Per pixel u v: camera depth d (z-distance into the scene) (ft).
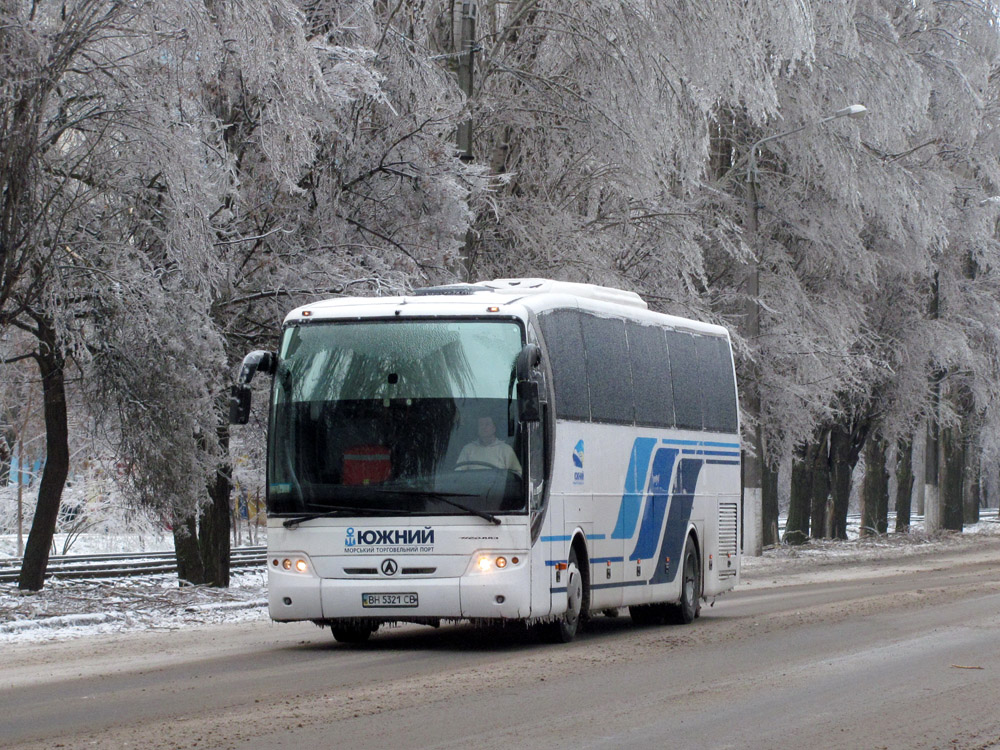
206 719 35.47
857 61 134.82
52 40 68.80
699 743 31.91
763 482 164.45
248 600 81.05
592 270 101.45
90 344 77.15
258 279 83.46
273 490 55.16
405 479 54.29
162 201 76.64
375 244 85.46
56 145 74.54
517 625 66.90
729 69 101.96
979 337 178.29
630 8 99.50
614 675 45.16
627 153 100.42
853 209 141.18
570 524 58.49
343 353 55.83
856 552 155.94
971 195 171.94
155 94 72.43
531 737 32.63
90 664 49.75
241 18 71.46
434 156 85.71
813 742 32.17
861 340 150.92
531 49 104.58
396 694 40.40
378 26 88.07
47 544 83.25
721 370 79.36
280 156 76.02
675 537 70.59
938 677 44.04
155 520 82.07
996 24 159.53
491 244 102.89
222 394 84.02
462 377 55.06
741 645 55.06
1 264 69.51
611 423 63.62
